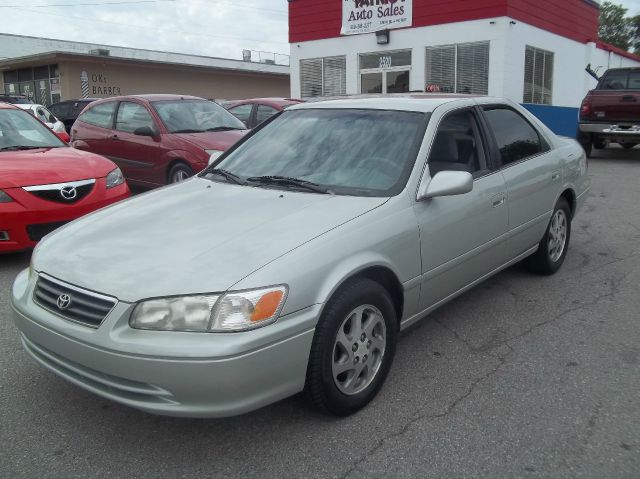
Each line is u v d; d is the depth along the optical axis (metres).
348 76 17.48
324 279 2.85
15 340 4.09
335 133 3.97
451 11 15.12
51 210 5.55
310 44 18.14
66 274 2.91
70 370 2.85
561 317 4.41
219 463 2.77
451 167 3.84
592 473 2.65
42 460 2.80
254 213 3.25
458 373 3.59
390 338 3.32
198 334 2.55
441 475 2.66
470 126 4.17
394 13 16.14
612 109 12.73
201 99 9.48
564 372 3.57
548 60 16.94
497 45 14.53
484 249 4.08
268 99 11.13
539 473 2.66
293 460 2.79
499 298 4.81
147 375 2.56
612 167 12.30
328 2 17.44
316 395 2.94
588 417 3.09
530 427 3.01
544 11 16.19
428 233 3.49
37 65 28.89
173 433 3.02
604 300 4.73
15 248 5.48
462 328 4.24
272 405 3.25
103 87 28.08
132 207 3.61
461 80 15.36
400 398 3.31
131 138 8.79
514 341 4.02
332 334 2.91
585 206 8.32
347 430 3.02
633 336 4.06
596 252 6.04
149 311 2.60
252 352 2.56
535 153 4.84
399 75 16.56
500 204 4.17
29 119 7.20
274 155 4.04
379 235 3.17
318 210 3.22
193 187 3.90
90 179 5.91
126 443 2.94
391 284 3.38
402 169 3.54
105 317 2.66
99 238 3.15
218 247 2.87
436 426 3.03
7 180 5.48
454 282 3.88
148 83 29.77
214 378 2.52
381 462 2.76
